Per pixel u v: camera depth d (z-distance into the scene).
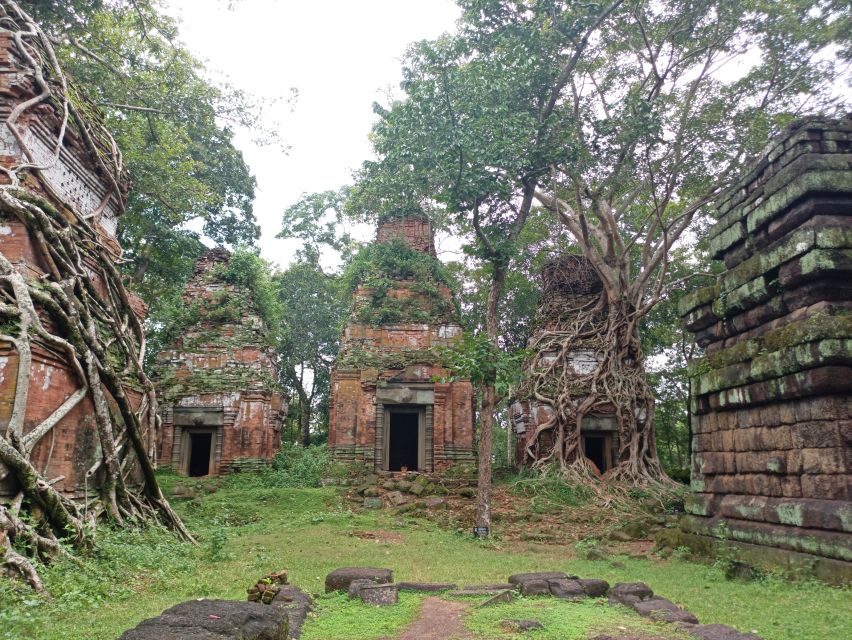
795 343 8.34
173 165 20.44
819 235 8.31
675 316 26.72
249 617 4.13
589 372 22.17
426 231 25.06
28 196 9.47
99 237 12.02
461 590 6.61
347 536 12.79
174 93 17.55
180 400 21.64
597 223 25.09
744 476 9.69
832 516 7.61
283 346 32.62
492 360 13.49
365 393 21.91
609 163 17.64
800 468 8.41
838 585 7.23
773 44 18.09
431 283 23.64
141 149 18.12
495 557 10.73
